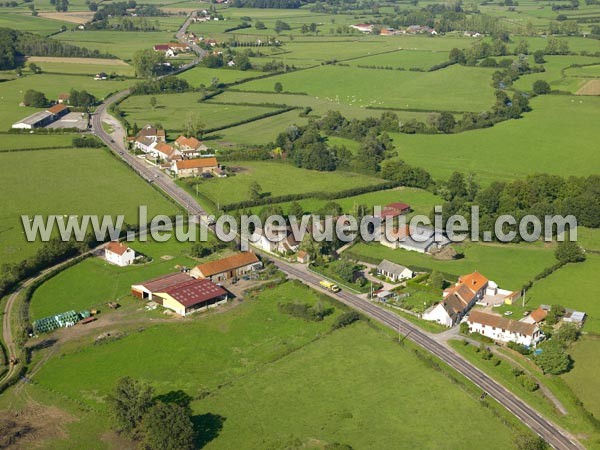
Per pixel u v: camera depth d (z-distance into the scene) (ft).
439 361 547.08
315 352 561.43
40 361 545.44
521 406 492.13
